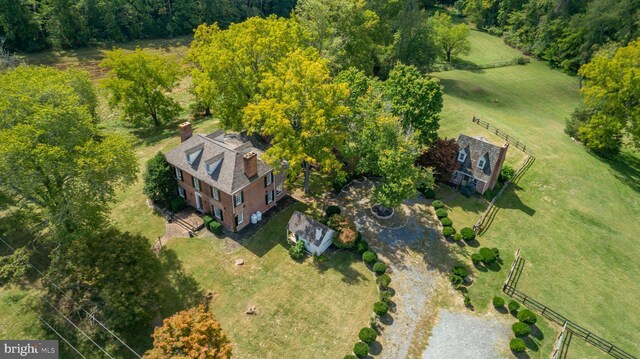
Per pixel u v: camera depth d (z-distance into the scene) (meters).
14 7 83.12
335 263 38.19
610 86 55.28
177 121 66.44
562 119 72.44
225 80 47.41
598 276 39.66
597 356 32.03
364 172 47.84
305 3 66.19
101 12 95.56
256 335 31.52
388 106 49.47
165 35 105.88
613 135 58.59
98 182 32.19
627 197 51.66
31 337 30.34
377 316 33.44
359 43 69.94
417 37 79.44
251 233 40.94
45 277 34.12
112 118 68.19
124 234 33.50
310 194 47.16
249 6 120.81
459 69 94.88
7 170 29.00
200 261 37.44
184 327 24.62
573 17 90.44
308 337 31.61
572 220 46.62
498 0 119.19
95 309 31.44
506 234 43.59
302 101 41.41
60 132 32.03
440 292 36.12
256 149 44.22
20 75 44.00
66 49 92.50
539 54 102.56
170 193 43.09
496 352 31.58
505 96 81.00
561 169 55.03
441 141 49.84
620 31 84.81
